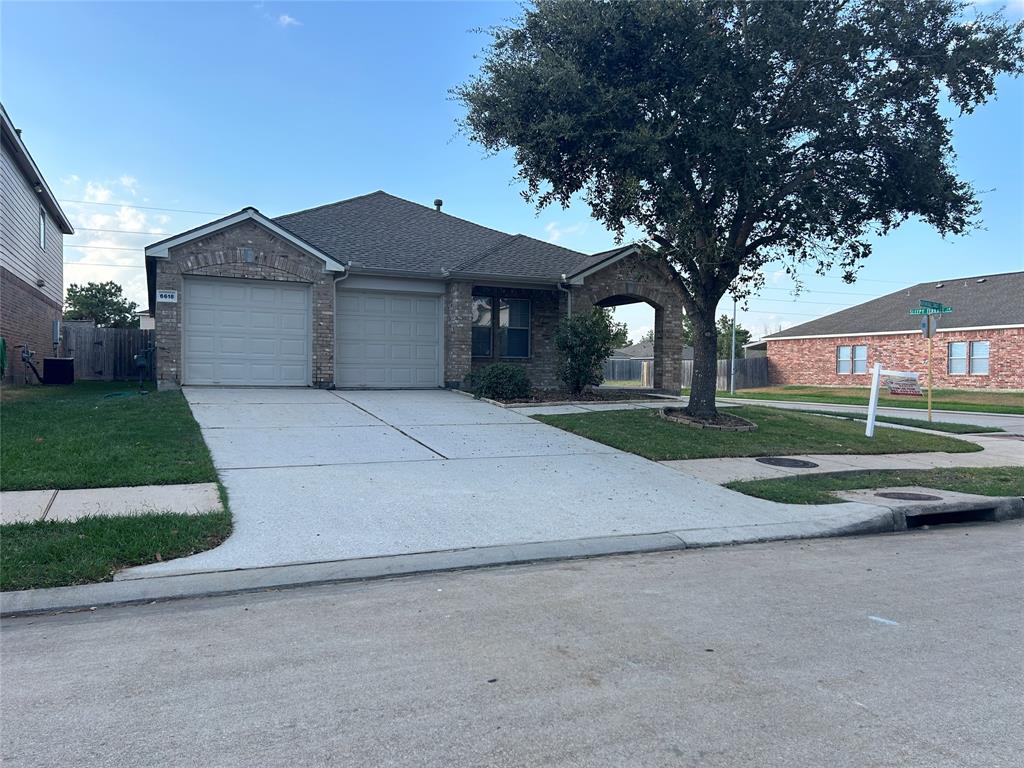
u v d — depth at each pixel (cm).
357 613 489
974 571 624
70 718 337
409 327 1788
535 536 685
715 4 1134
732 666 406
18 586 507
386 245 1850
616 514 776
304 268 1616
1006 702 367
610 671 396
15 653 415
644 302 2073
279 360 1622
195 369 1555
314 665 401
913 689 380
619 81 1157
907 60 1172
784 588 562
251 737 321
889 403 2692
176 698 358
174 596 517
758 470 1028
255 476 853
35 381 1975
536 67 1130
